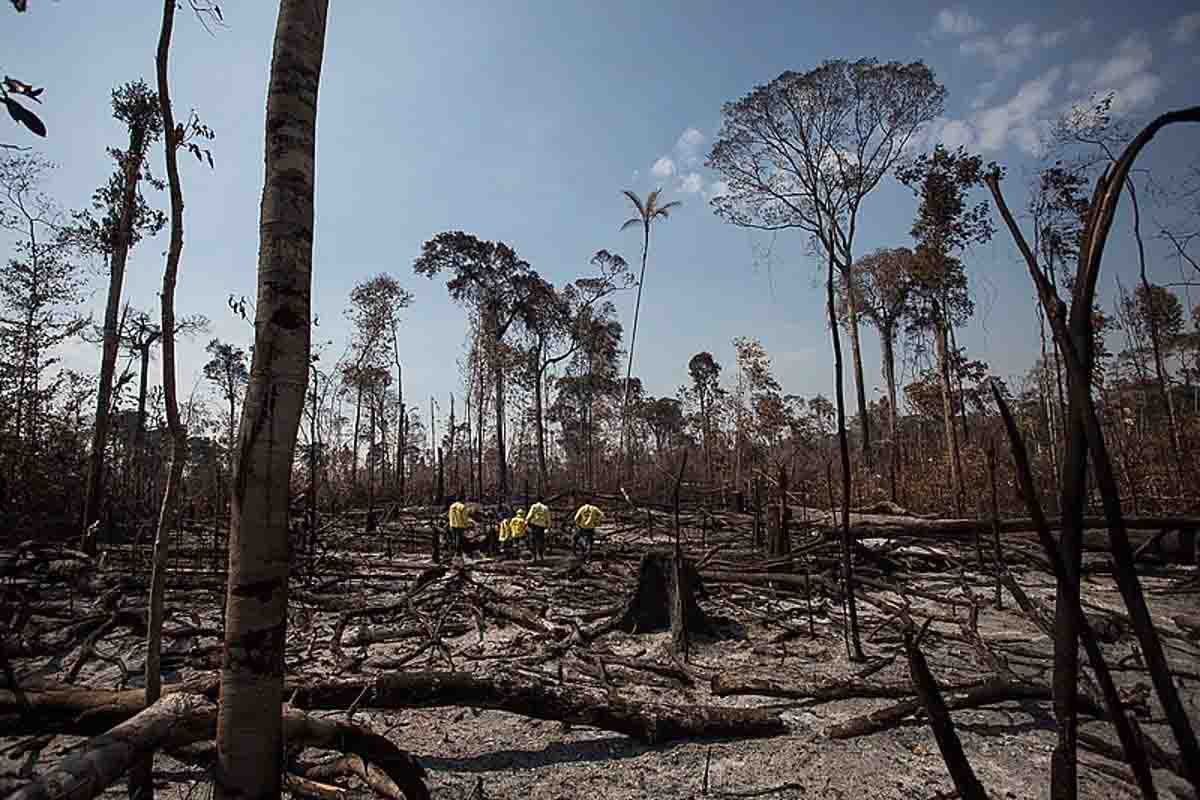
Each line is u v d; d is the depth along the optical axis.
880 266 31.95
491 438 46.78
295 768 4.14
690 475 35.53
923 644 8.07
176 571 12.35
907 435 36.97
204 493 19.06
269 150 2.60
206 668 7.24
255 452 2.41
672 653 8.02
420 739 5.47
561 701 5.20
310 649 8.11
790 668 7.37
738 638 8.73
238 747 2.30
